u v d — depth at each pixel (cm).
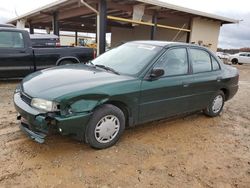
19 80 826
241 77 1477
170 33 1644
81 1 962
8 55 714
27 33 746
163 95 414
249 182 313
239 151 396
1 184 270
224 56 3272
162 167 329
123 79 370
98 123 347
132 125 394
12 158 320
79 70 402
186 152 377
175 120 518
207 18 1489
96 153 348
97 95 334
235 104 710
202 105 509
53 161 320
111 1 1038
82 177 292
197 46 495
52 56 778
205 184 300
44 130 312
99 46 1021
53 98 309
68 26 2242
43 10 1317
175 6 1182
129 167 321
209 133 462
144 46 450
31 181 279
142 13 1122
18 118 364
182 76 443
